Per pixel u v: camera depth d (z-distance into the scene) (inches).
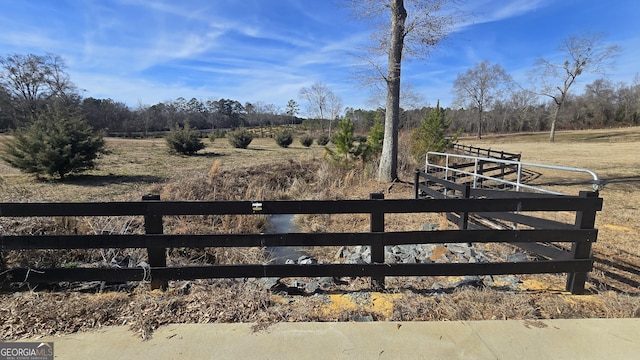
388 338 97.8
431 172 438.9
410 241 127.9
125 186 417.4
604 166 665.6
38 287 127.9
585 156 918.4
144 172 545.0
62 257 158.2
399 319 109.3
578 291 129.7
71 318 106.4
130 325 103.8
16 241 124.3
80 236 124.5
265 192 413.7
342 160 557.3
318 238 126.5
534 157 904.3
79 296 121.5
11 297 119.3
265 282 134.0
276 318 108.9
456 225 247.3
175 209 123.7
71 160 443.8
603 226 243.6
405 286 134.2
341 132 550.6
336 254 222.8
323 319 109.3
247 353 91.5
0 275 125.3
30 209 122.0
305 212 124.9
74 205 122.2
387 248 191.6
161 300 117.2
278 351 92.3
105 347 93.8
